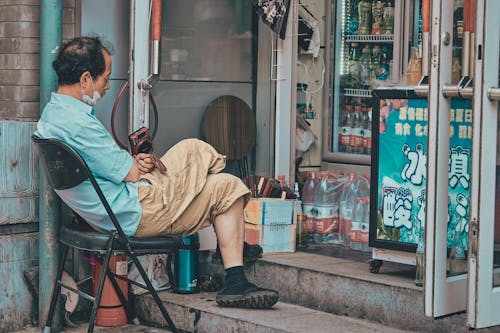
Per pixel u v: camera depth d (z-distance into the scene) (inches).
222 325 206.5
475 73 161.2
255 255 226.7
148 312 224.4
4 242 219.5
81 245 197.0
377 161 210.7
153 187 202.5
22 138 219.9
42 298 219.5
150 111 239.9
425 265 168.7
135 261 197.3
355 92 270.4
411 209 204.7
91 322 193.5
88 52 198.8
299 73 269.7
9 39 229.6
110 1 235.1
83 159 189.6
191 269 226.5
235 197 209.5
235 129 255.3
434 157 166.9
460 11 176.6
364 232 240.4
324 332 194.1
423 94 188.7
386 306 199.9
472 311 164.9
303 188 259.0
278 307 215.3
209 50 249.9
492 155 163.6
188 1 245.6
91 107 199.9
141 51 232.4
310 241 255.3
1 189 216.5
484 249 164.1
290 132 259.0
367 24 266.8
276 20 253.0
